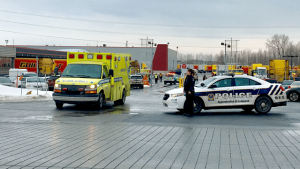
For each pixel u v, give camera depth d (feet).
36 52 195.83
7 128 30.07
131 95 93.56
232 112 46.34
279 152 20.98
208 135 26.94
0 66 168.35
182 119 37.86
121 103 60.34
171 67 369.91
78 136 26.25
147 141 24.40
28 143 23.44
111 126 31.71
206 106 43.11
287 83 109.70
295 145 23.09
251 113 45.01
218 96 43.06
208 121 36.24
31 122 34.14
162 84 191.52
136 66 214.07
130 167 17.49
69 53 53.67
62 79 48.78
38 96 64.85
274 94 43.62
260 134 27.48
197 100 43.01
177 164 18.11
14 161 18.53
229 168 17.35
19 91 74.64
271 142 24.13
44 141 24.18
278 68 161.48
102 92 50.34
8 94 65.82
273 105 43.96
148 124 33.37
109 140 24.71
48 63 154.40
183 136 26.48
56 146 22.50
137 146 22.66
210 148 22.09
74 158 19.27
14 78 124.67
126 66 63.67
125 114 42.96
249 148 22.11
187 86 40.70
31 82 96.58
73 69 51.24
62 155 19.99
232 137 26.08
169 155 20.13
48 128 30.22
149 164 18.10
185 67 108.68
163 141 24.41
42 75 151.94
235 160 18.98
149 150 21.47
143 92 111.96
